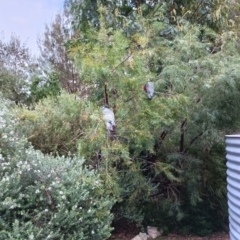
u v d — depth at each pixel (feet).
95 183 10.31
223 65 12.89
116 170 12.48
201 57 13.33
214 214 14.26
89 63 10.91
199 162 13.46
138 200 13.34
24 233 8.34
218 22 18.67
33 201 9.10
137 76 11.42
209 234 13.83
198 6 19.56
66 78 31.24
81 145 11.59
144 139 11.84
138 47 12.56
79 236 9.20
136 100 11.65
